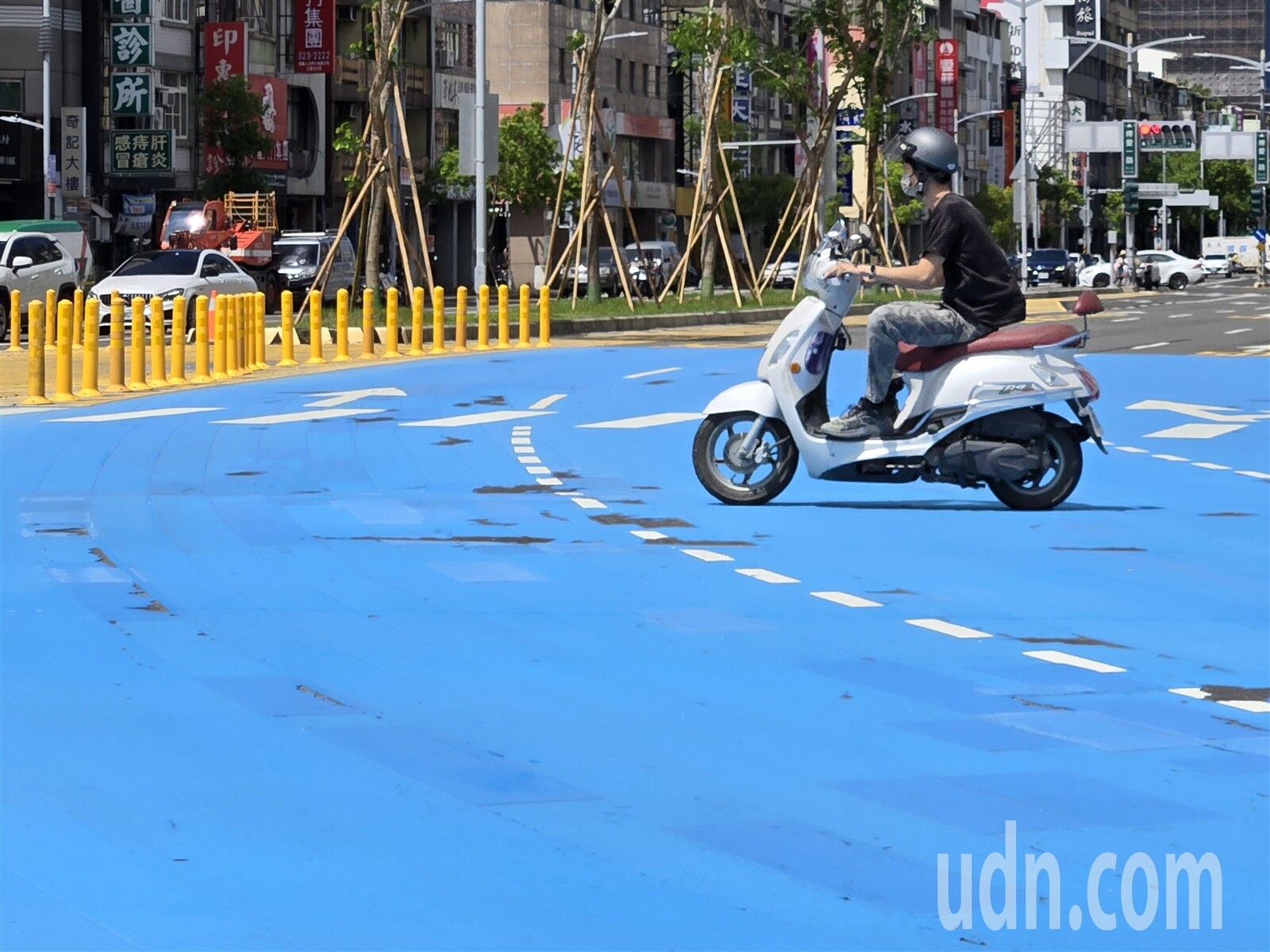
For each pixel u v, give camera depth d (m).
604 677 11.02
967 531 17.11
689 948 6.75
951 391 17.95
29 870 7.54
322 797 8.55
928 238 18.00
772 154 165.25
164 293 56.47
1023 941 6.83
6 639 12.00
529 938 6.84
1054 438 18.27
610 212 135.50
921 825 8.18
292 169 109.94
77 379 35.75
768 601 13.48
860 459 18.08
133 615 12.77
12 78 94.25
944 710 10.28
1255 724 10.05
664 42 147.12
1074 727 9.91
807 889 7.36
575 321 54.44
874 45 81.69
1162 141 169.75
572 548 15.80
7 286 54.97
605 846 7.88
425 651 11.67
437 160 123.56
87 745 9.45
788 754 9.35
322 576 14.33
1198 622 12.90
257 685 10.77
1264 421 27.83
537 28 129.38
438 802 8.48
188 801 8.48
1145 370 38.34
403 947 6.74
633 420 26.56
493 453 22.62
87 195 91.75
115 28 96.06
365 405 28.59
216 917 7.03
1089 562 15.38
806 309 18.19
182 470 20.91
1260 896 7.29
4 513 17.53
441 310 44.41
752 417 18.53
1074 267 140.38
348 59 114.75
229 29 101.75
